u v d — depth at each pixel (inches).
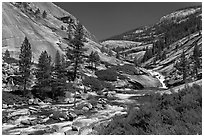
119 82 2322.8
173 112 407.2
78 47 2226.9
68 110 983.6
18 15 3221.0
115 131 419.5
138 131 388.2
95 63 2674.7
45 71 1492.4
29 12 3882.9
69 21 5000.0
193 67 2721.5
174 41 6811.0
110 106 1093.1
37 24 3491.6
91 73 2415.1
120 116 508.4
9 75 1525.6
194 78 2230.6
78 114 890.1
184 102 418.6
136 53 7780.5
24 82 1422.2
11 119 834.2
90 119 745.0
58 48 2869.1
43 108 1077.1
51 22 4318.4
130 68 3031.5
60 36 3627.0
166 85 2763.3
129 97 1515.7
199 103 410.3
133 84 2452.0
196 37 5000.0
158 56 5570.9
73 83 1752.0
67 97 1455.5
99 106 1063.6
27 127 724.7
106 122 562.9
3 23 2701.8
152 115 417.1
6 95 1220.5
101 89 1854.1
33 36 2878.9
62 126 696.4
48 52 2682.1
